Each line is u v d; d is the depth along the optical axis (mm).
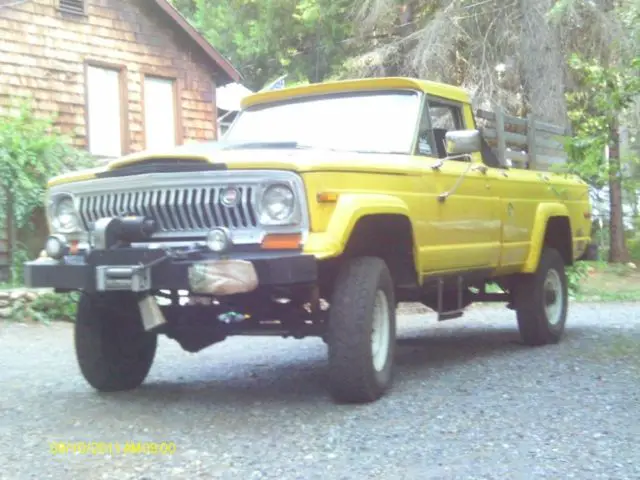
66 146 13812
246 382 6672
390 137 6516
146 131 16703
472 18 18500
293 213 5098
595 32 17328
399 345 8664
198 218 5324
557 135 9250
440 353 7980
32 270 5594
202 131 17672
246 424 5168
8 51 14344
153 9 16672
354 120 6699
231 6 29375
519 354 7766
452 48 18297
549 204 8234
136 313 5816
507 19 18141
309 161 5191
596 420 5125
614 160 8352
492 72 18344
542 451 4484
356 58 20625
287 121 6898
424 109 6715
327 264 5668
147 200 5449
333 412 5434
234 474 4188
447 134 6367
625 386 6109
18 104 13992
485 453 4469
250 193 5188
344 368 5449
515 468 4207
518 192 7707
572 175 8586
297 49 27250
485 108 17828
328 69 26031
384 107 6730
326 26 24641
